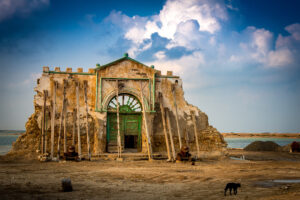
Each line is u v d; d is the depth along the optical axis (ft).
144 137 68.08
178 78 72.74
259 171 45.32
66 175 39.04
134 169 46.70
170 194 26.84
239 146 192.95
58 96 65.92
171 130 70.18
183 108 71.72
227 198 24.59
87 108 65.16
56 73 66.74
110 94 67.41
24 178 35.78
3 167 47.91
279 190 27.73
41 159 56.39
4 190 27.37
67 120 65.26
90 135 65.67
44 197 24.64
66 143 63.16
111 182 33.83
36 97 64.95
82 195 25.90
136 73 69.87
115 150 67.67
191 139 71.00
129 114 69.41
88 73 67.67
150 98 69.46
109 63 68.08
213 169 48.37
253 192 27.40
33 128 63.93
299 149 99.50
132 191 28.35
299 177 38.17
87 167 48.67
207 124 73.46
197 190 29.04
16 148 62.39
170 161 60.44
